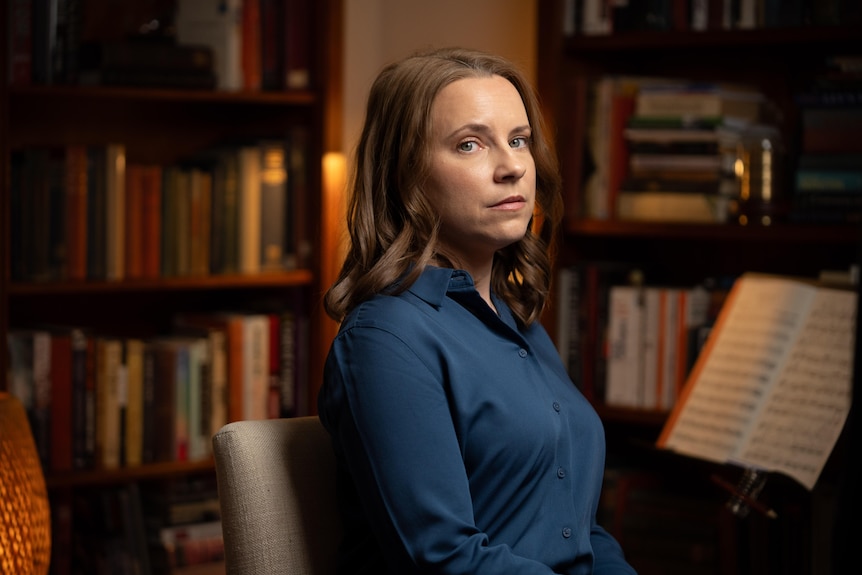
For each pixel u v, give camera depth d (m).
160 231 2.78
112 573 2.76
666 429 2.16
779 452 1.98
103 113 2.98
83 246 2.68
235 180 2.87
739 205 2.61
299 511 1.48
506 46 3.09
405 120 1.43
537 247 1.66
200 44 2.84
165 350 2.77
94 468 2.71
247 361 2.89
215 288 3.19
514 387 1.39
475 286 1.52
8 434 1.73
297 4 2.93
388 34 3.35
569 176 2.76
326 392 1.37
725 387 2.12
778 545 2.14
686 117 2.62
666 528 2.68
